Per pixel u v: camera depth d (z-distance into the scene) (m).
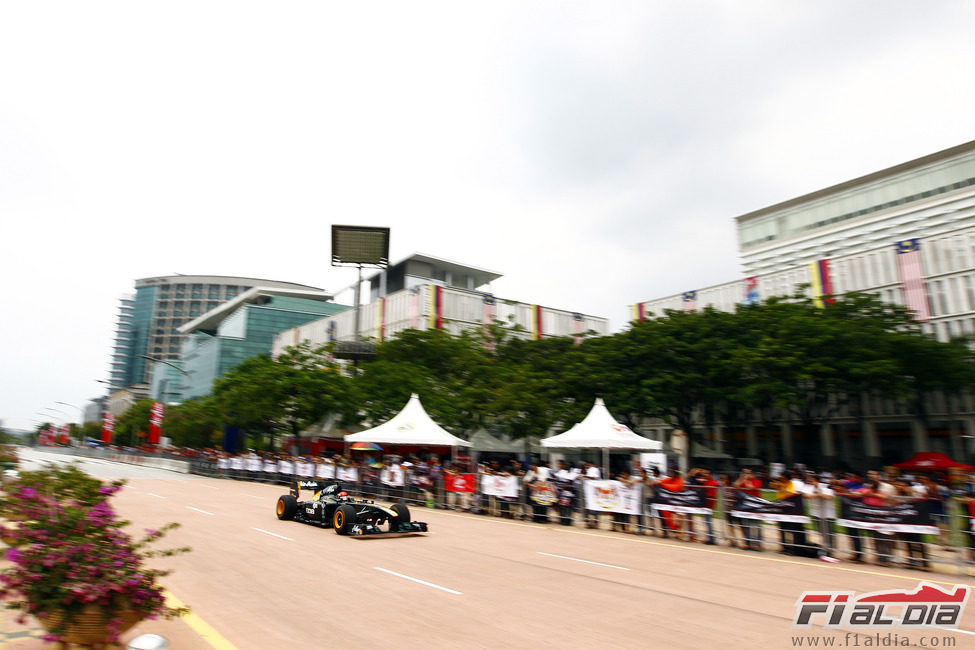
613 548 13.94
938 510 11.70
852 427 47.38
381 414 37.00
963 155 66.12
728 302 54.28
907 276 44.81
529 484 19.19
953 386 35.50
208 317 138.25
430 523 17.94
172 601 8.25
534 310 63.84
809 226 79.50
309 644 6.60
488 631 7.22
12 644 6.15
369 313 64.19
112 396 171.88
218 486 30.36
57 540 5.82
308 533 15.04
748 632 7.39
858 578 10.89
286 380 37.97
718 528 14.80
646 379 35.53
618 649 6.69
